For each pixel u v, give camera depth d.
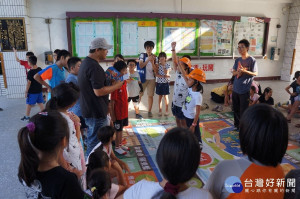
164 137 1.04
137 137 4.20
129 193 1.15
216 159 3.49
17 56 6.41
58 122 1.18
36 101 4.88
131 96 4.97
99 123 2.94
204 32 8.08
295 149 3.81
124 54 7.54
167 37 7.79
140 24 7.46
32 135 1.10
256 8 8.47
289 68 9.03
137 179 2.98
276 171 1.10
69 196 1.15
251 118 1.06
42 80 3.63
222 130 4.52
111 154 2.85
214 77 8.61
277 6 8.66
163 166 1.01
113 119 3.46
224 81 8.73
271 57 9.02
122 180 2.71
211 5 8.03
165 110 5.71
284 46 9.12
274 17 8.73
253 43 8.68
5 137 4.14
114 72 3.25
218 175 1.16
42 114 1.18
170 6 7.70
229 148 3.83
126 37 7.44
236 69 4.43
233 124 4.83
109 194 2.27
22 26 6.29
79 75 2.80
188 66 3.69
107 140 2.62
